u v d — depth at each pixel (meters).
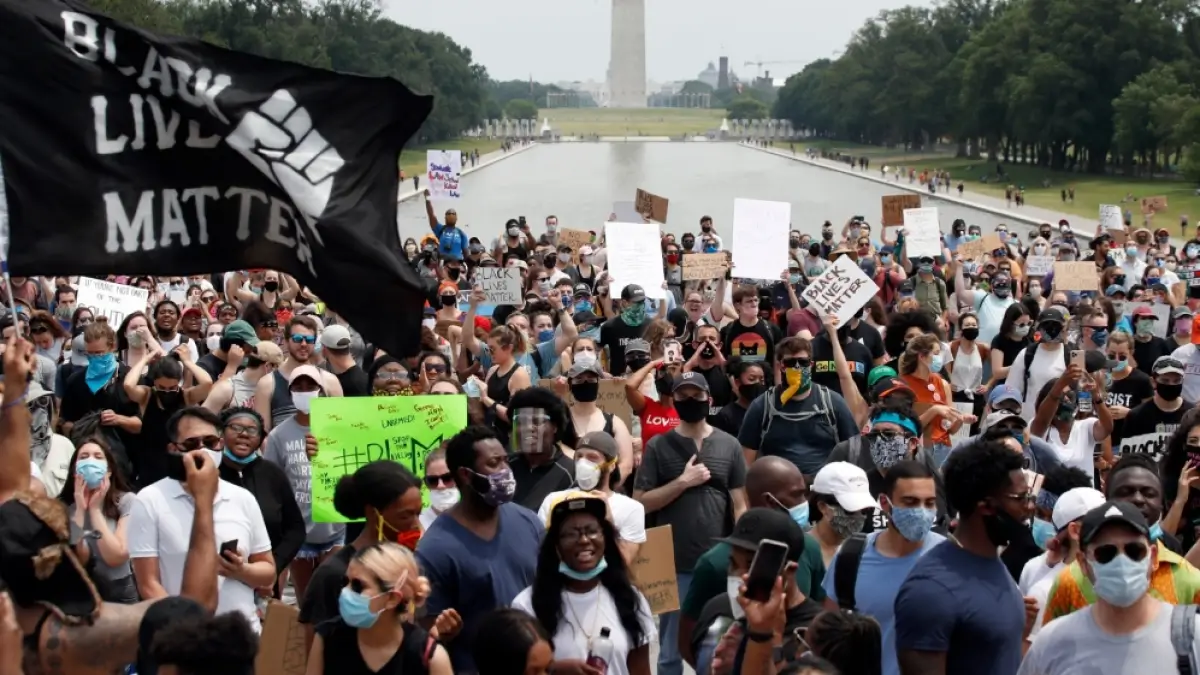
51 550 6.43
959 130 161.00
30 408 10.91
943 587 6.92
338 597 7.26
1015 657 7.02
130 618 6.62
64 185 8.39
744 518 7.14
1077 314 18.62
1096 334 17.41
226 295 23.78
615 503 9.29
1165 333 20.78
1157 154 137.50
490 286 20.08
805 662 5.89
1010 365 17.23
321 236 8.59
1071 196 104.88
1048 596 7.79
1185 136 109.81
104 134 8.43
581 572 7.38
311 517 11.18
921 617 6.91
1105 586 6.27
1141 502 8.46
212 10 136.12
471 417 11.74
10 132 8.32
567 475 9.95
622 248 21.12
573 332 16.47
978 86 147.12
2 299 16.61
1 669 5.82
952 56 186.62
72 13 8.34
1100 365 15.18
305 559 11.29
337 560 7.79
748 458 11.84
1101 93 131.38
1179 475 10.41
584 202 94.12
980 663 6.94
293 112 8.56
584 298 20.77
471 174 134.38
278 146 8.55
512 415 9.92
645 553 9.34
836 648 6.36
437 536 7.92
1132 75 129.50
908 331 16.16
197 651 5.60
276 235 8.73
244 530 8.81
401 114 8.64
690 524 10.35
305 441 11.10
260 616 10.16
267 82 8.56
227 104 8.47
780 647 6.75
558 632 7.40
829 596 8.10
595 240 34.88
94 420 11.58
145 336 13.56
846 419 11.72
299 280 8.80
